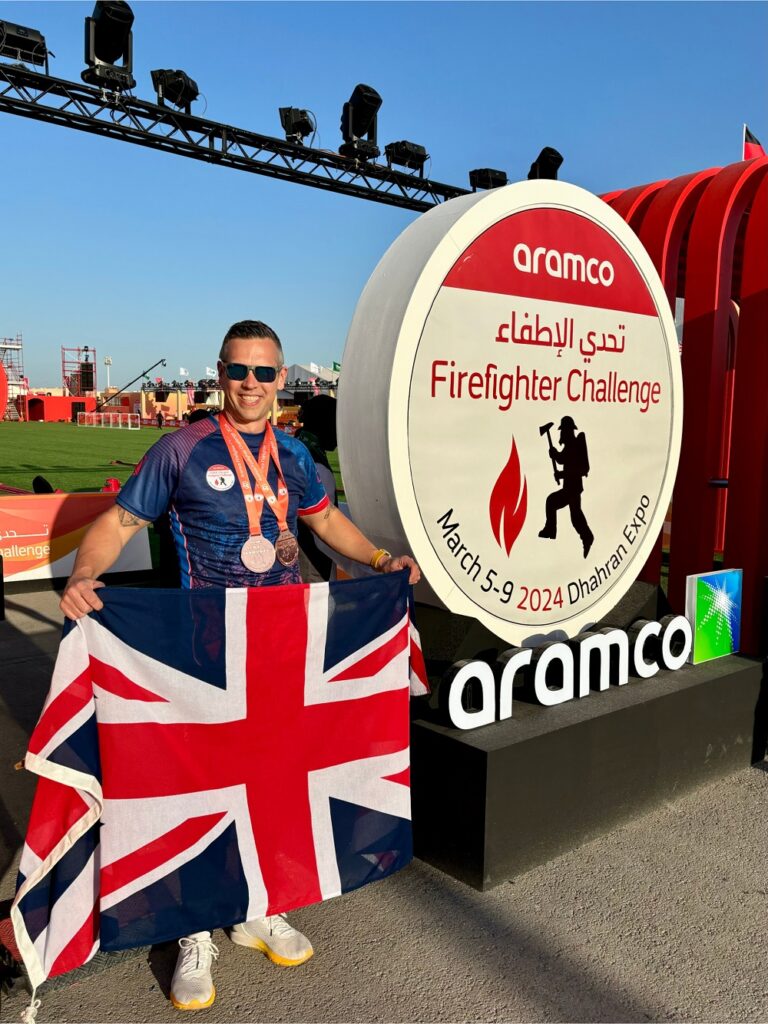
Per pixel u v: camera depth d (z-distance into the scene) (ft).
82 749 6.87
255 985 7.87
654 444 13.28
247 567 7.64
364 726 8.35
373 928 8.73
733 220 17.01
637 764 11.04
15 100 35.83
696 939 8.54
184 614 7.28
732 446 16.87
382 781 8.50
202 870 7.50
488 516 11.10
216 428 7.68
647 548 13.41
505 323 11.02
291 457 8.04
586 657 11.19
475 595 11.07
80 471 67.97
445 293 10.32
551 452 11.77
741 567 16.79
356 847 8.30
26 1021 6.73
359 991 7.75
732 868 9.92
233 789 7.64
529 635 11.76
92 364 267.18
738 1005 7.57
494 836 9.36
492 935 8.61
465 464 10.78
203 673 7.41
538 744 9.66
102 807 6.93
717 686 12.13
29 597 26.30
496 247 10.82
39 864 6.73
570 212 11.69
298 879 7.94
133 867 7.19
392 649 8.46
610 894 9.35
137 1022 7.35
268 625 7.66
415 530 10.35
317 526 8.68
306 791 8.03
